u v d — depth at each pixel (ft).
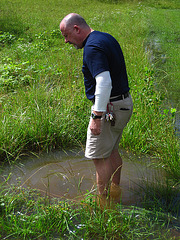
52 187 10.75
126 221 8.69
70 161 12.71
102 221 8.59
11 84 19.80
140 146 13.61
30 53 28.84
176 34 44.60
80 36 9.12
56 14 56.44
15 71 21.48
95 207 8.99
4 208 9.25
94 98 9.21
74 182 11.10
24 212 9.20
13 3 63.87
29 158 12.90
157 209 9.39
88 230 8.46
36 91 16.31
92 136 9.37
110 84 8.45
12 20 45.29
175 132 14.34
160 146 13.19
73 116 14.94
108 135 9.43
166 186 10.75
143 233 8.35
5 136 13.17
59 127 14.24
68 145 14.08
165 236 8.27
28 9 58.80
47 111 14.66
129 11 67.77
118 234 8.34
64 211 8.86
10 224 8.45
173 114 13.51
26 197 10.00
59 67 23.49
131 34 40.57
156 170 11.99
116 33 40.83
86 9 66.39
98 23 49.11
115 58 8.91
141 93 16.01
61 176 11.50
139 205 9.66
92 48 8.48
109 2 83.51
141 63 25.11
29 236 8.21
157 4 88.79
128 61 25.86
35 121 13.98
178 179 11.23
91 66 8.50
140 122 14.47
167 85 22.04
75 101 15.97
